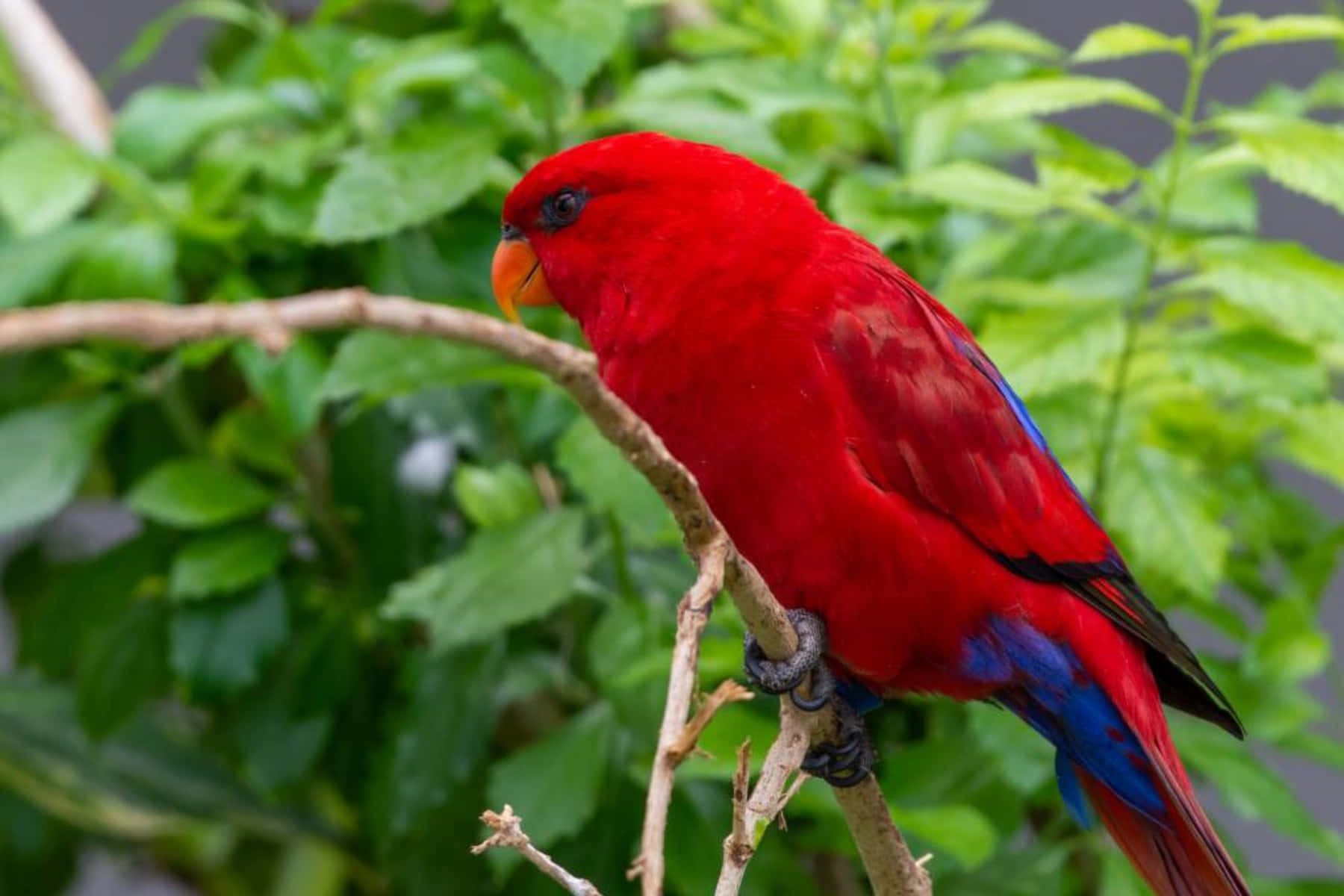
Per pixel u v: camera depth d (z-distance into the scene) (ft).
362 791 29.91
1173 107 40.91
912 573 19.57
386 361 23.12
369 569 28.25
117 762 32.35
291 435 26.25
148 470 31.07
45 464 28.09
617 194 20.36
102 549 35.88
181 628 27.73
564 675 27.73
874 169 29.04
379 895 33.09
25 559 35.47
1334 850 24.08
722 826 25.46
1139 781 20.97
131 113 27.43
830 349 19.52
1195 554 24.17
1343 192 22.09
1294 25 22.81
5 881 34.53
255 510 28.37
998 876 25.20
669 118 25.81
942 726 28.22
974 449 20.01
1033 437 21.22
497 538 24.86
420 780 26.40
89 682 29.07
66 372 31.89
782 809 16.92
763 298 19.62
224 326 9.88
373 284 27.43
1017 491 20.22
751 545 19.88
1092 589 20.77
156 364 29.91
